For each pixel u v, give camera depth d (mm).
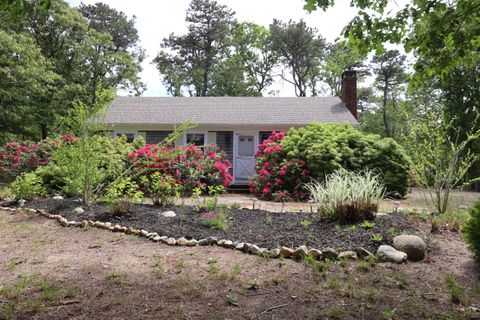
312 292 3562
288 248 4734
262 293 3562
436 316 3025
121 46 35844
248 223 6164
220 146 17531
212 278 3947
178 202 8961
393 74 37906
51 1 3438
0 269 4383
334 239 5008
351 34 4590
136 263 4535
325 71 37688
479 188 18797
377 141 12805
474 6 3744
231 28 36094
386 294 3492
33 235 6031
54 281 3932
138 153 10664
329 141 12117
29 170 12383
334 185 6145
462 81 21281
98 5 34594
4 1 3355
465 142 7230
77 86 21594
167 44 35969
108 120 17062
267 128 17234
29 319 3047
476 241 4176
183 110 18281
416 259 4484
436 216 6086
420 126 7988
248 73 37344
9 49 16078
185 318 3041
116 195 7477
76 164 7906
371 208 5691
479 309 3166
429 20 3979
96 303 3355
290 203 10648
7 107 18094
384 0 4430
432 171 7922
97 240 5656
